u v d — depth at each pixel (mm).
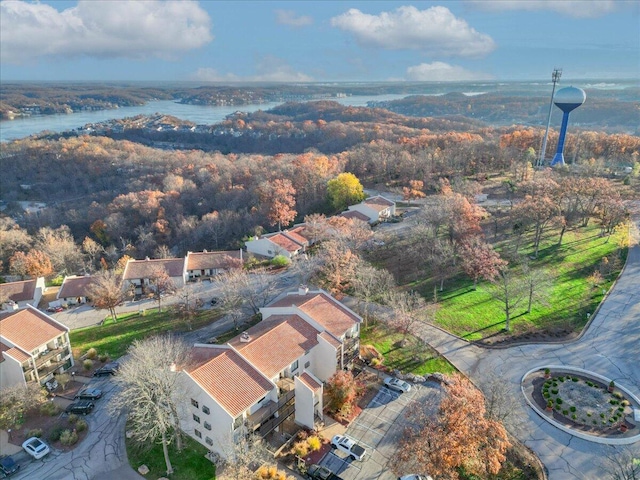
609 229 107125
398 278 94250
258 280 96062
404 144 193125
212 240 139375
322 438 55938
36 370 64125
